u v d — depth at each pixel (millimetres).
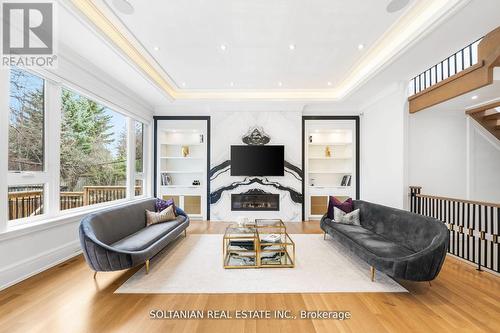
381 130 4926
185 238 4285
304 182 5910
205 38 3158
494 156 4383
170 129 5973
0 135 2387
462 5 2219
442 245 2262
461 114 4391
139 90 4695
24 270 2590
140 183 5574
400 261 2309
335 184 6234
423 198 4023
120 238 3107
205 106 5879
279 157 5691
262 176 5746
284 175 5766
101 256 2396
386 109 4727
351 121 5934
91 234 2471
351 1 2459
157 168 5953
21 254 2572
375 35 3084
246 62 3865
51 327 1818
